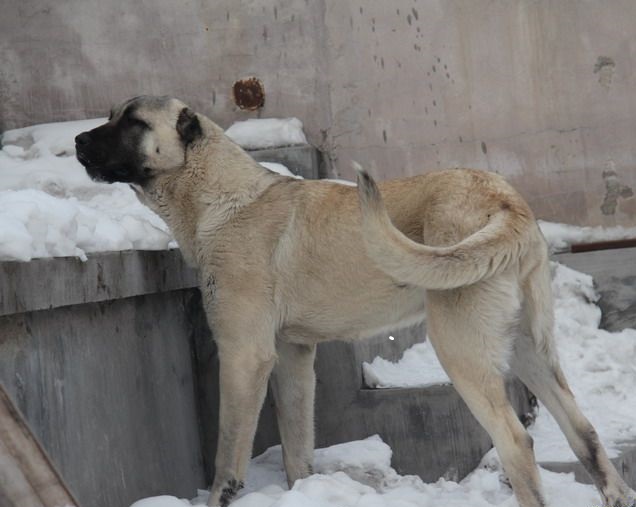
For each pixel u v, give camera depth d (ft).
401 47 26.02
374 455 18.25
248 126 26.04
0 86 27.61
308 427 17.48
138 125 17.24
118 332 15.98
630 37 24.73
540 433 19.02
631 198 24.79
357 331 16.38
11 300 12.01
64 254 13.71
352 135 26.30
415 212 15.51
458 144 25.88
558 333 22.41
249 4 26.61
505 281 14.46
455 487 17.69
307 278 16.12
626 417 19.85
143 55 27.14
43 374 13.15
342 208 16.11
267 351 16.17
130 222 17.22
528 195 25.49
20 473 8.79
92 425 14.40
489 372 14.43
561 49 25.14
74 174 23.91
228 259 16.39
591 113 25.00
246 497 14.79
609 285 23.56
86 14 27.30
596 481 14.96
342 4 26.25
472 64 25.71
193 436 18.98
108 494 14.56
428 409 18.94
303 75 26.40
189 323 19.76
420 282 13.73
